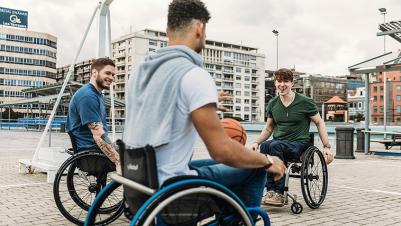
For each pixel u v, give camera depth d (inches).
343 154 509.7
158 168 87.1
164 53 91.3
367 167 410.9
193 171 90.8
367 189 273.6
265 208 206.4
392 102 5693.9
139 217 80.1
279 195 200.7
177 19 93.0
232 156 86.7
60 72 6441.9
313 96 6702.8
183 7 93.0
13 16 5216.5
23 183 280.2
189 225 88.0
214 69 6053.2
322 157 209.2
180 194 82.7
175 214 86.4
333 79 7032.5
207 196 88.8
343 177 335.3
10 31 5093.5
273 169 94.6
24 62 5172.2
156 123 87.7
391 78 5915.4
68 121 182.1
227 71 6195.9
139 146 89.7
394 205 219.6
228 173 95.7
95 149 176.9
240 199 98.6
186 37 93.1
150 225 85.0
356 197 242.7
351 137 508.7
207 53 6028.5
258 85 6569.9
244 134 111.9
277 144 199.2
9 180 293.3
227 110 115.0
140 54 5398.6
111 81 181.8
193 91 85.1
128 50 5482.3
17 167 373.4
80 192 189.6
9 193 243.1
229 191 89.0
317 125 208.4
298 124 205.5
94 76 180.4
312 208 204.4
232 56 6294.3
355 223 179.0
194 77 86.0
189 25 92.9
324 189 211.2
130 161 91.8
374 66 525.7
